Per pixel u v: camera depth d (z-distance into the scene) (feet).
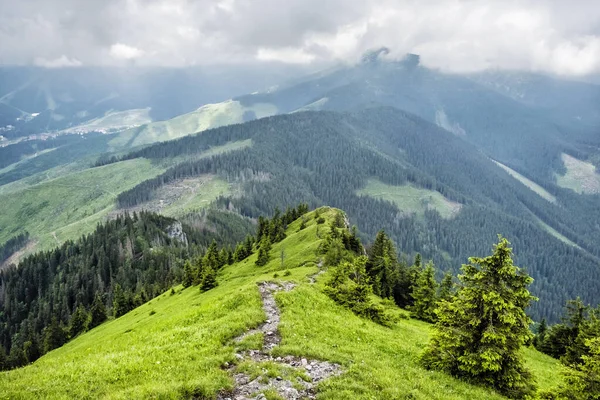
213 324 81.20
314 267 247.09
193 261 609.01
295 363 65.10
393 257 302.04
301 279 188.24
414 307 215.10
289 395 52.70
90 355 69.00
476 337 74.38
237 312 90.94
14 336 517.96
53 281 623.36
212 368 58.34
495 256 73.87
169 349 67.21
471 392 65.98
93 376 54.39
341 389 55.72
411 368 72.54
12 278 632.79
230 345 70.49
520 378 71.46
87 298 551.18
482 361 70.08
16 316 567.18
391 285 271.08
